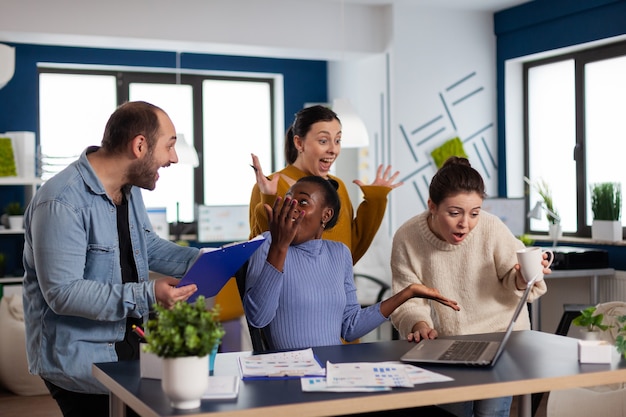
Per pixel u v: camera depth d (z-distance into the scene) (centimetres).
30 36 591
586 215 621
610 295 566
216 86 786
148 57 741
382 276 622
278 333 241
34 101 703
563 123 648
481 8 673
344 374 195
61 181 235
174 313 172
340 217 322
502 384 189
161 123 244
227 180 791
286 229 225
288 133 336
